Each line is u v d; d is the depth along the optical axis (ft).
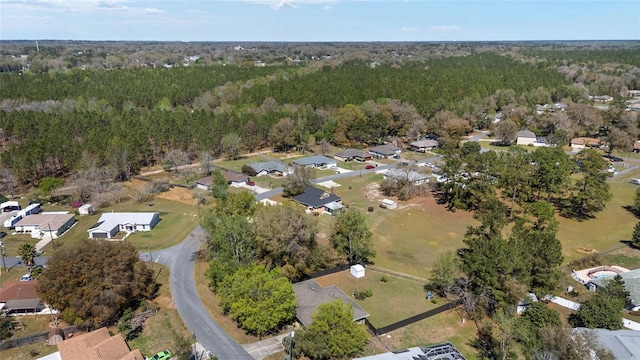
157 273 223.30
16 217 286.66
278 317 169.07
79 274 176.76
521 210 317.01
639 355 147.74
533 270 192.95
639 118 502.79
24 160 345.31
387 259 246.47
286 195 340.39
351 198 340.18
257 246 210.38
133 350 157.69
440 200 339.57
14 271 225.15
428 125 515.91
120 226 277.03
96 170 342.64
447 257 204.64
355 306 185.88
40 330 179.11
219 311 191.31
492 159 310.45
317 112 525.34
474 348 170.71
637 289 203.41
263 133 481.87
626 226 292.40
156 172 403.13
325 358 159.02
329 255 233.14
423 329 180.65
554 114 531.09
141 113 495.41
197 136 439.63
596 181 310.65
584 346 140.77
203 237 254.27
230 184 367.04
